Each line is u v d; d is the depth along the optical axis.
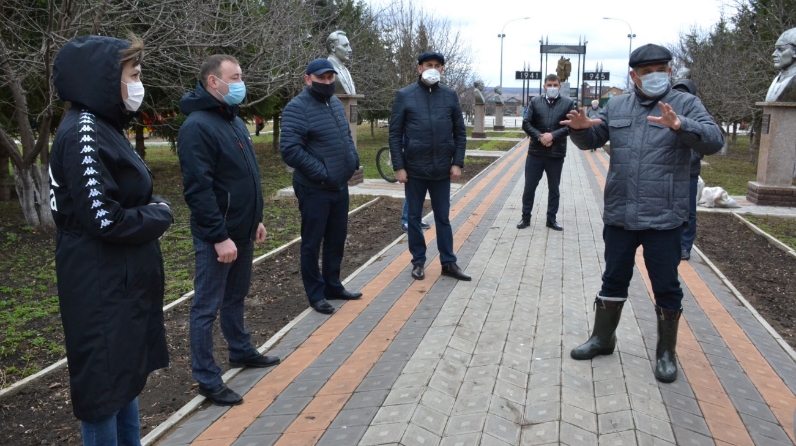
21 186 8.55
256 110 16.23
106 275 2.49
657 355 3.83
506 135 34.03
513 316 4.86
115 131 2.60
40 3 8.45
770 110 10.68
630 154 3.63
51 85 7.36
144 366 2.64
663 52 3.48
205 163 3.45
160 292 2.75
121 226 2.45
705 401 3.51
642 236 3.71
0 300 5.77
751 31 16.52
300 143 4.68
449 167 5.80
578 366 3.91
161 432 3.25
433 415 3.30
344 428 3.19
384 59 21.75
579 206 10.30
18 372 4.23
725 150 24.00
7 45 7.92
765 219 9.70
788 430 3.24
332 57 11.94
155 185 13.39
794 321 5.23
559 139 7.96
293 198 11.32
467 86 35.72
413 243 5.99
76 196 2.39
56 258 2.53
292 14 10.60
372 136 31.81
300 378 3.87
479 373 3.81
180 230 8.63
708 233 8.73
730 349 4.36
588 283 5.84
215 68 3.48
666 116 3.29
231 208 3.65
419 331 4.55
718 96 18.42
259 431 3.24
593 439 3.07
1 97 9.65
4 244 7.86
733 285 6.22
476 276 6.05
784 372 4.03
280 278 6.34
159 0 8.45
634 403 3.40
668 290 3.71
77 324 2.48
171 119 13.56
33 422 3.56
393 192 11.88
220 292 3.67
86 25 7.37
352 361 4.07
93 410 2.50
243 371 4.06
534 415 3.31
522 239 7.73
